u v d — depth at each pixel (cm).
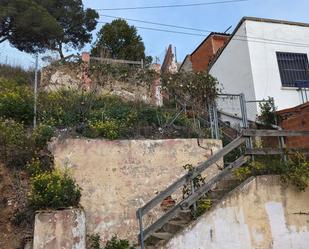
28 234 718
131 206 881
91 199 858
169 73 1173
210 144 987
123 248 810
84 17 2816
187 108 1120
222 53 1630
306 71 1488
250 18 1466
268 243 750
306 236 786
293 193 802
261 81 1409
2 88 1186
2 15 2148
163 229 793
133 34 2300
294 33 1517
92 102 1100
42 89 1242
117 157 905
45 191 732
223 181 841
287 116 1184
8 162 837
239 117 1273
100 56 1680
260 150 823
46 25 2217
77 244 695
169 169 934
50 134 898
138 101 1207
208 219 716
